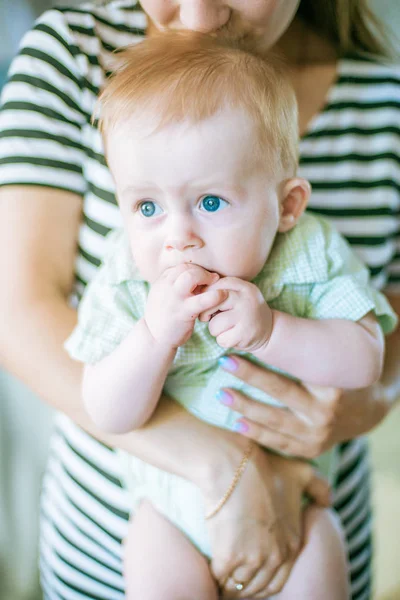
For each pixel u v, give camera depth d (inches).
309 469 37.4
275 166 31.7
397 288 48.9
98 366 33.9
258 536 34.3
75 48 39.8
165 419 35.9
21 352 37.7
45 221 39.5
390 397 42.1
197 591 34.8
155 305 31.3
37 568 77.5
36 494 79.8
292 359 33.1
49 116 39.2
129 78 31.4
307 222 37.1
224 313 31.4
